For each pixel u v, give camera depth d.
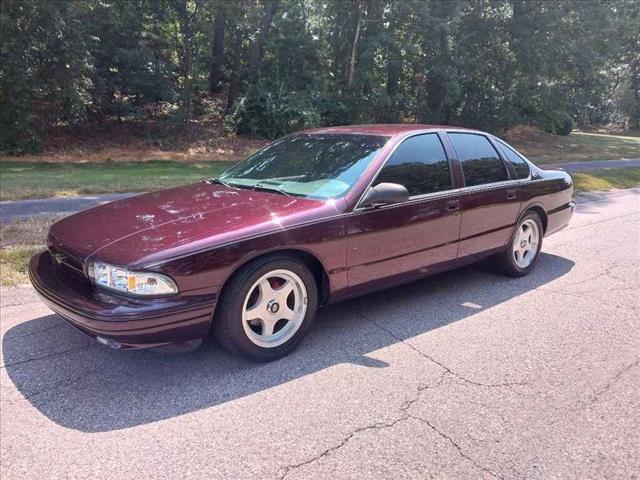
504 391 3.09
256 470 2.36
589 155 21.58
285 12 21.84
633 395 3.07
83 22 16.66
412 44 20.97
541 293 4.84
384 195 3.68
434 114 22.45
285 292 3.45
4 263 5.07
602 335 3.92
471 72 21.25
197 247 2.99
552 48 21.02
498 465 2.43
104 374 3.21
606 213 9.12
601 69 24.61
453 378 3.23
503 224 4.92
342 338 3.79
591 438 2.65
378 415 2.81
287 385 3.11
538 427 2.74
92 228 3.41
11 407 2.84
